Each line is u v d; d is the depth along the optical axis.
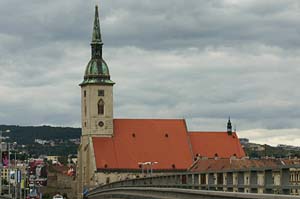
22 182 198.25
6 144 199.88
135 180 94.94
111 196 118.00
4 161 183.62
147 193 78.25
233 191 42.69
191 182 56.22
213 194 43.81
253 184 37.34
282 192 32.53
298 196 29.83
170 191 61.84
